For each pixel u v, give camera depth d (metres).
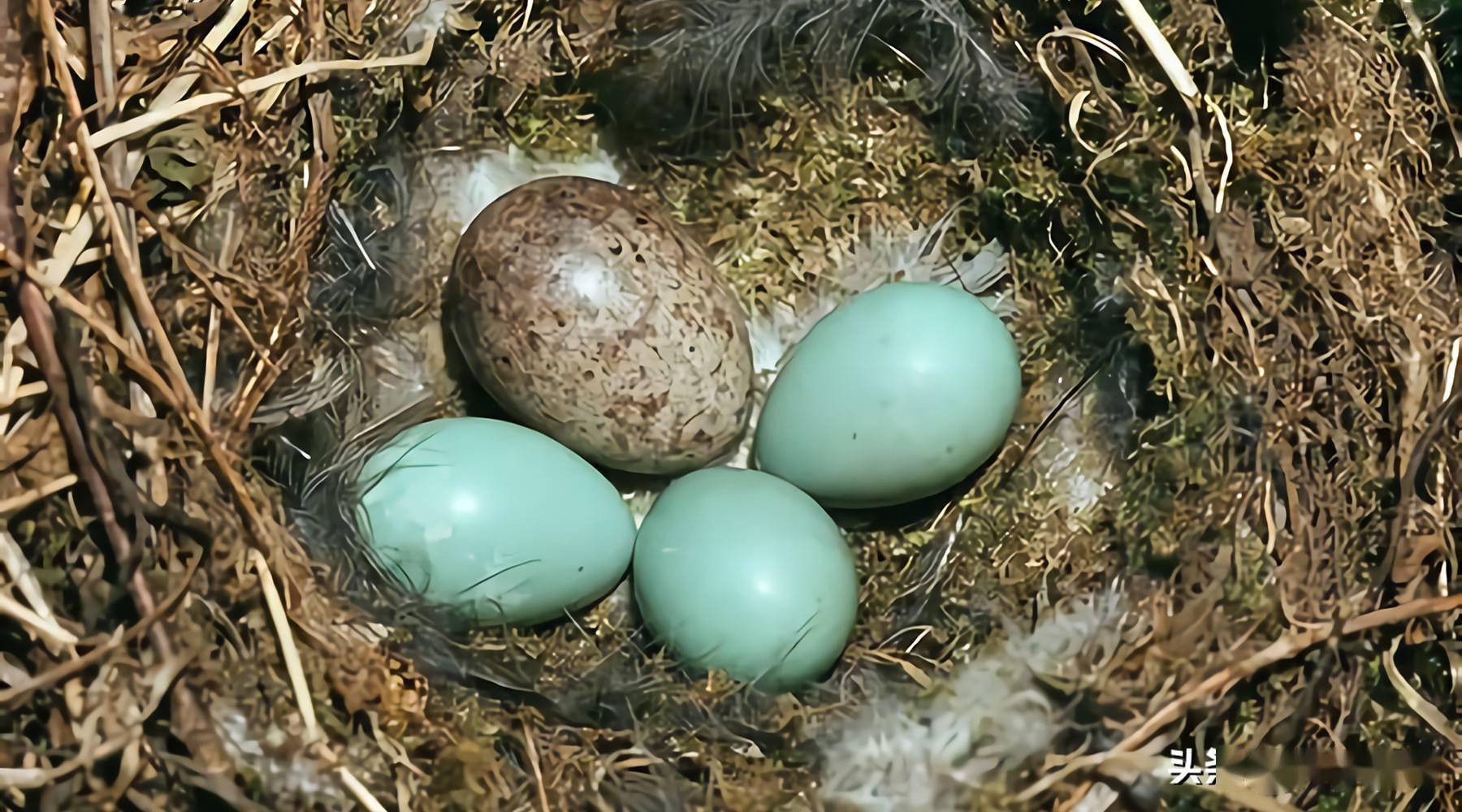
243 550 0.16
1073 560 0.17
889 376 0.17
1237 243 0.17
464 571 0.16
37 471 0.16
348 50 0.17
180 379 0.16
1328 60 0.17
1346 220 0.17
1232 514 0.17
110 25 0.16
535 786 0.16
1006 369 0.17
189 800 0.15
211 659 0.16
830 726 0.17
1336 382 0.17
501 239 0.17
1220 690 0.16
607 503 0.17
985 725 0.16
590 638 0.17
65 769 0.15
